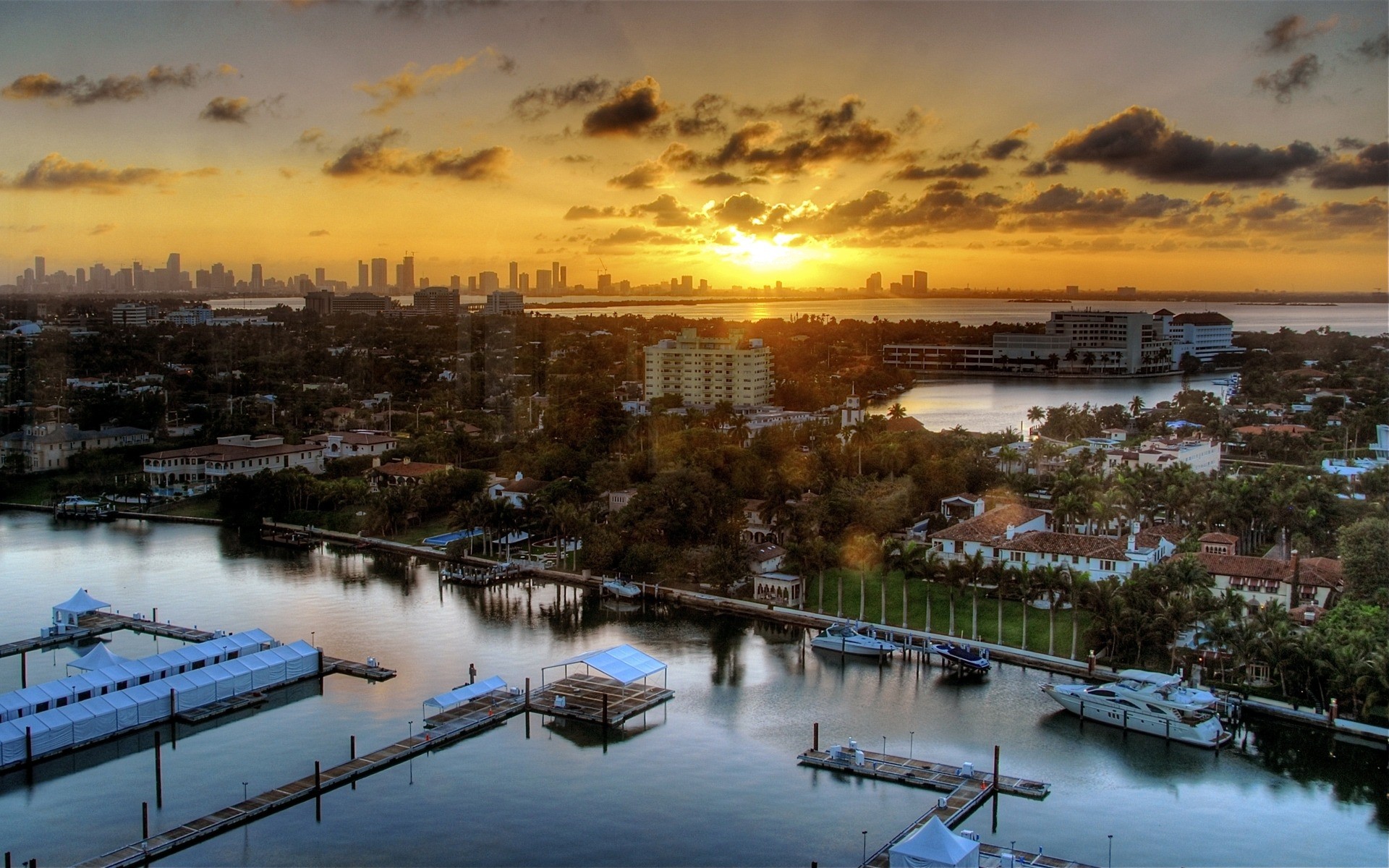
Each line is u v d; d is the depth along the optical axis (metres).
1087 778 141.50
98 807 134.75
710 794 137.25
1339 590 194.62
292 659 178.88
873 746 151.75
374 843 125.06
